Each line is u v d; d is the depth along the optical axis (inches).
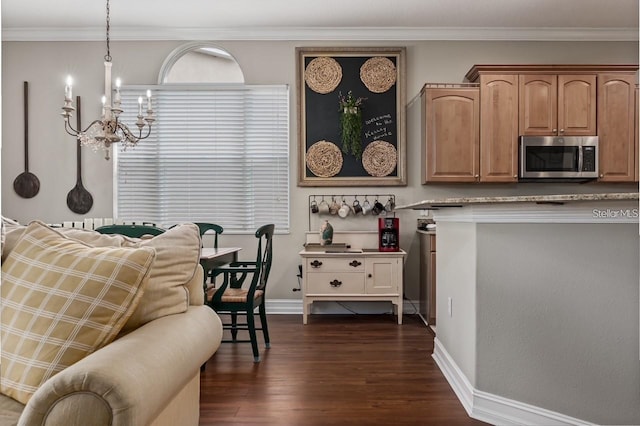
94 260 51.5
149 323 54.1
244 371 107.8
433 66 173.6
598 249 73.3
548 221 76.1
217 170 176.1
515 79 157.0
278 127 175.2
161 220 175.5
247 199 175.9
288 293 174.7
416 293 173.5
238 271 116.2
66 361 46.7
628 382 72.2
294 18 163.2
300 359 116.6
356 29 171.6
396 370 108.2
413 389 96.3
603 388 73.3
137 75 174.7
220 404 89.1
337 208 172.4
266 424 80.7
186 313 60.2
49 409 38.5
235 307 116.1
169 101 175.3
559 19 162.6
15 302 50.0
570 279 75.2
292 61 173.9
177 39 173.9
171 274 59.5
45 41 173.5
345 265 156.0
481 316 82.7
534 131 157.0
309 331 145.8
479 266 82.7
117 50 174.7
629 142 156.3
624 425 72.4
